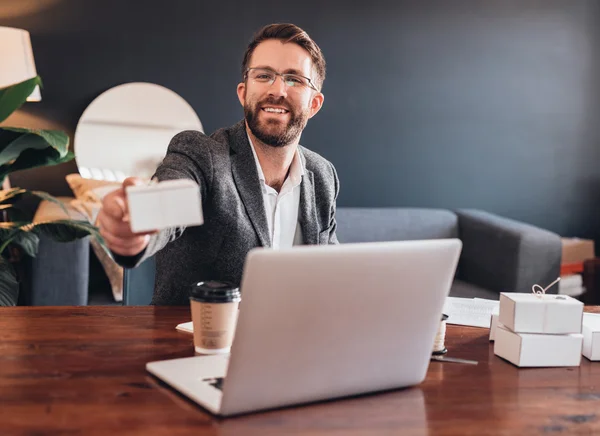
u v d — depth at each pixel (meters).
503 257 3.95
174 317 1.72
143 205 1.14
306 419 1.17
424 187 4.95
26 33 3.97
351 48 4.75
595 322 1.65
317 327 1.18
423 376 1.35
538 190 5.07
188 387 1.24
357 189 4.87
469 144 4.96
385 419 1.19
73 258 3.58
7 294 3.20
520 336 1.48
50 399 1.19
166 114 4.52
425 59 4.85
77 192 4.26
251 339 1.13
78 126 4.40
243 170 2.05
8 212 3.77
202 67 4.58
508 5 4.90
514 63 4.95
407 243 1.24
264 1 4.62
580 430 1.18
